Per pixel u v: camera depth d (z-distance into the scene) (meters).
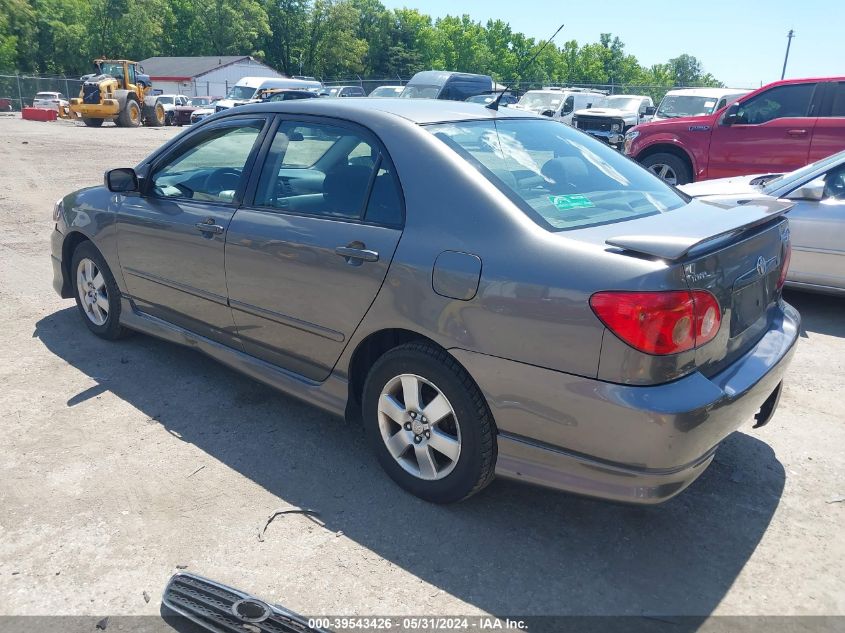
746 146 9.62
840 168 5.83
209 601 2.49
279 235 3.43
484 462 2.89
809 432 3.82
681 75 136.75
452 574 2.71
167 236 4.07
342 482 3.30
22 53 66.25
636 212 3.09
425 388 3.06
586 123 20.11
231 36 77.06
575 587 2.65
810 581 2.68
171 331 4.30
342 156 3.35
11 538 2.85
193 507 3.09
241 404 4.07
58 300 5.89
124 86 32.75
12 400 4.05
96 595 2.56
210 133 4.07
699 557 2.82
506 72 94.75
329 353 3.34
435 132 3.18
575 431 2.59
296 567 2.73
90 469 3.36
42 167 14.46
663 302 2.40
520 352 2.65
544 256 2.64
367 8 88.94
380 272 3.03
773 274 3.12
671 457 2.47
